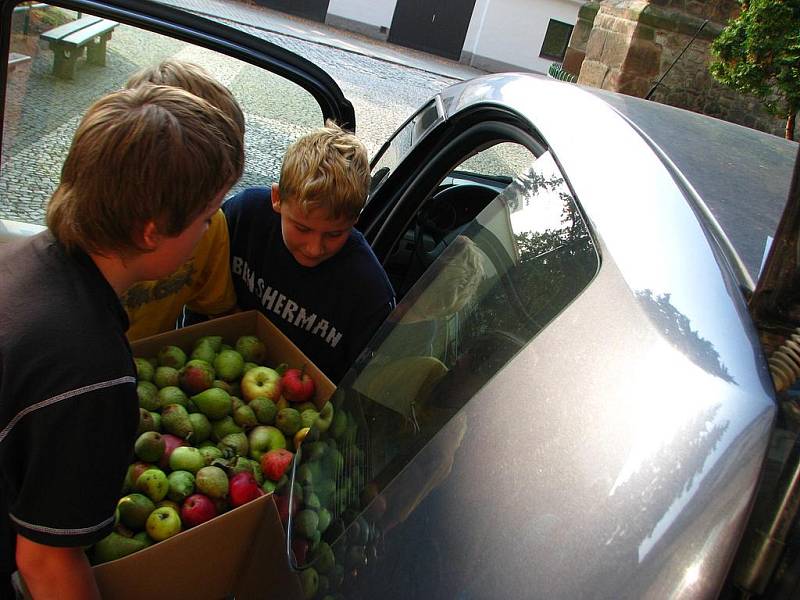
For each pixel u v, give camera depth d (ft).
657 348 2.75
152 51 8.30
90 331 3.58
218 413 5.64
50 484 3.56
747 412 2.57
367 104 38.86
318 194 5.78
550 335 3.12
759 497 2.42
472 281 4.29
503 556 2.59
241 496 4.90
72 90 8.46
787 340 2.86
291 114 9.21
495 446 2.91
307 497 4.27
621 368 2.77
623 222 3.44
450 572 2.72
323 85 8.29
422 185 7.56
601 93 5.71
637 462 2.52
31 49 8.09
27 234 8.27
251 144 9.55
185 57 8.48
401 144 9.06
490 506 2.76
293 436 5.84
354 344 6.78
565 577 2.42
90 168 3.51
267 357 6.62
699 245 3.33
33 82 8.32
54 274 3.66
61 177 3.75
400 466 3.42
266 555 4.41
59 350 3.47
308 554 3.80
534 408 2.89
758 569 2.38
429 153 7.55
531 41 76.59
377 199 8.32
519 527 2.61
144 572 4.20
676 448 2.50
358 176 5.96
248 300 7.17
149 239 3.72
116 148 3.47
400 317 4.86
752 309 2.98
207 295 6.91
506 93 6.18
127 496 4.66
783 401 2.67
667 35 38.11
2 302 3.55
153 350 6.10
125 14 7.53
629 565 2.35
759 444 2.51
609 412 2.67
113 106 3.62
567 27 75.82
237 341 6.52
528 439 2.81
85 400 3.49
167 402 5.54
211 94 5.58
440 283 4.66
